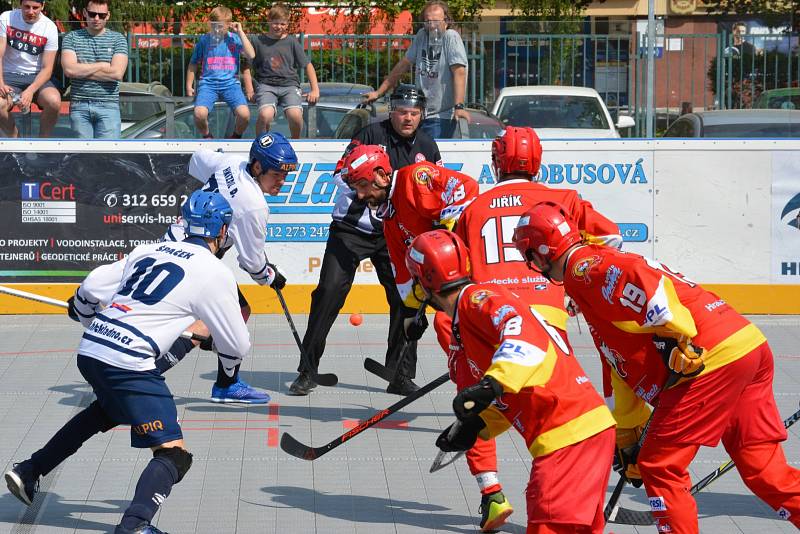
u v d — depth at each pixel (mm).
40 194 13148
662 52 14062
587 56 14109
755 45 13977
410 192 8648
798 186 13242
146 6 18172
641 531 7184
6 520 7289
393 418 9656
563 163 13273
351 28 15367
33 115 13695
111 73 13562
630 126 14062
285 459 8547
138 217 13219
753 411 6625
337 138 13875
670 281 6012
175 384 10625
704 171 13242
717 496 7887
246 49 13773
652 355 6328
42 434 9008
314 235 13305
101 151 13117
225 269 6949
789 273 13352
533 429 5723
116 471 8242
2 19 13492
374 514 7469
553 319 7172
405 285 9117
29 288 13281
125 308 6766
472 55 14141
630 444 7172
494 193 7496
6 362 11273
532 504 5684
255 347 12016
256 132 13930
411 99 10328
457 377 6586
